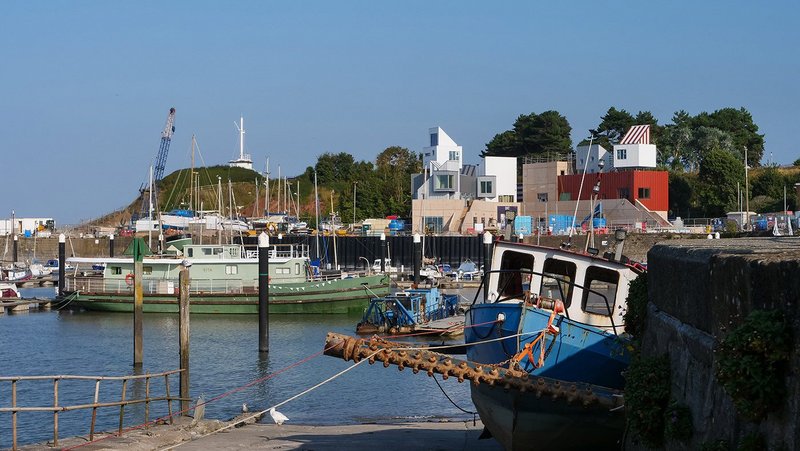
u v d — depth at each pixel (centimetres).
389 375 3522
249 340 4631
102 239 12262
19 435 2511
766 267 852
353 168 16412
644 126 10469
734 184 10788
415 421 2650
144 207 14188
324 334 4844
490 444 2170
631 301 1534
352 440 2233
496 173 11406
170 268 5916
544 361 1755
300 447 2125
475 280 8469
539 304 1844
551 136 13988
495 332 1789
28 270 10181
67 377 1953
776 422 829
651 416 1247
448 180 11094
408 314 4631
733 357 843
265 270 4134
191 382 3450
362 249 10181
